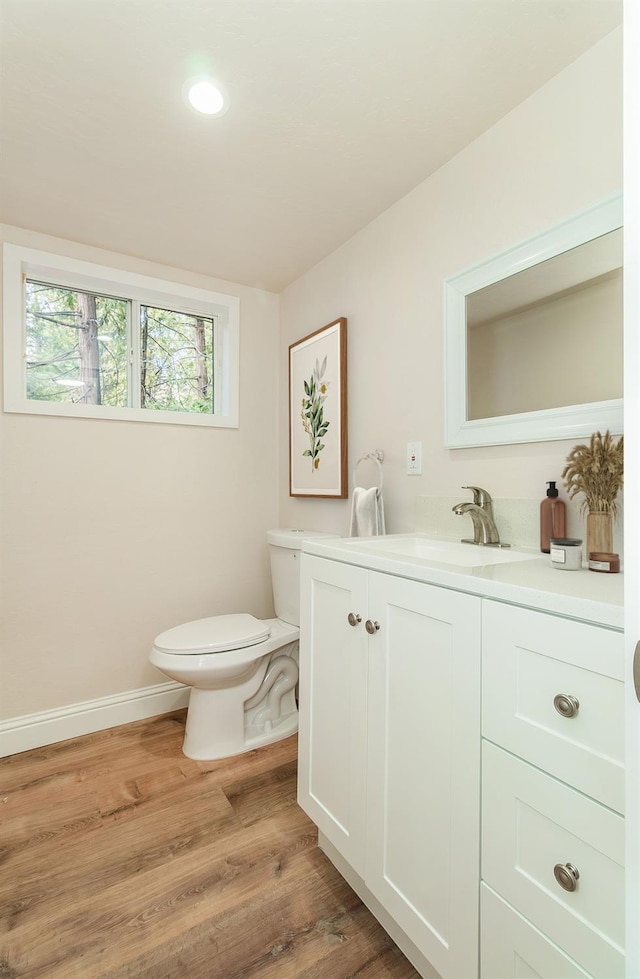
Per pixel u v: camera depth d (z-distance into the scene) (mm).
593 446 1040
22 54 1164
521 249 1301
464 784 864
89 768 1802
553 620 716
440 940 904
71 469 2078
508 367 1344
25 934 1108
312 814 1358
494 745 810
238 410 2527
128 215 1881
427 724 955
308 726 1392
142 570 2250
